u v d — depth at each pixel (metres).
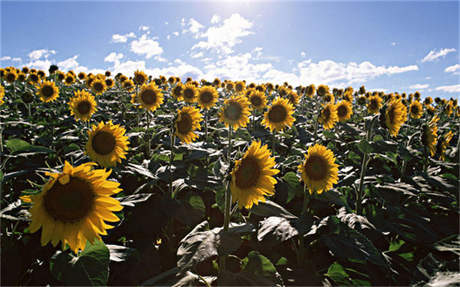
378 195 4.22
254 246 3.53
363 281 3.11
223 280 2.75
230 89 15.91
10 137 7.29
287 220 3.12
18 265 2.40
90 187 2.16
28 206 2.54
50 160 5.76
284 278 3.27
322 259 3.65
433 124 4.90
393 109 4.43
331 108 6.98
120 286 2.77
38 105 11.72
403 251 3.79
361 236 3.19
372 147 3.98
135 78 10.52
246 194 2.86
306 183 3.53
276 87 19.72
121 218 3.30
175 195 4.00
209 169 5.09
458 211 4.12
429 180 4.26
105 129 3.55
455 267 2.96
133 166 3.84
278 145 7.95
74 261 2.32
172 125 4.61
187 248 2.65
